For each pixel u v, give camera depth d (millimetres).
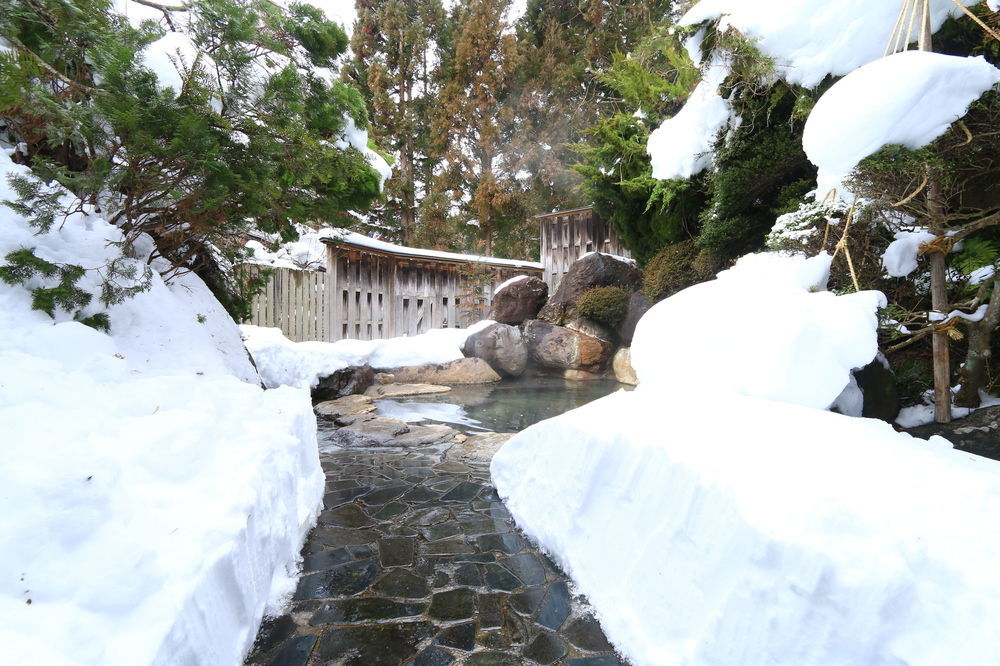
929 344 3811
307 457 2965
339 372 7551
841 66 3492
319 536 2764
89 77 2992
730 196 5570
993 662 967
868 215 3283
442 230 17703
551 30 16656
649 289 8328
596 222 12289
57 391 1719
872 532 1253
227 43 2967
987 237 3301
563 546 2420
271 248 5199
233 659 1538
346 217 4578
